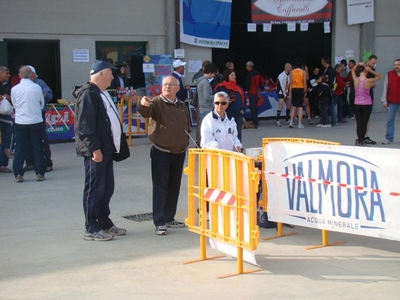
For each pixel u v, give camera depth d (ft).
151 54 53.01
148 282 16.62
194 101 34.88
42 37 47.91
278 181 20.29
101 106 20.06
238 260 17.19
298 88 52.24
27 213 24.63
